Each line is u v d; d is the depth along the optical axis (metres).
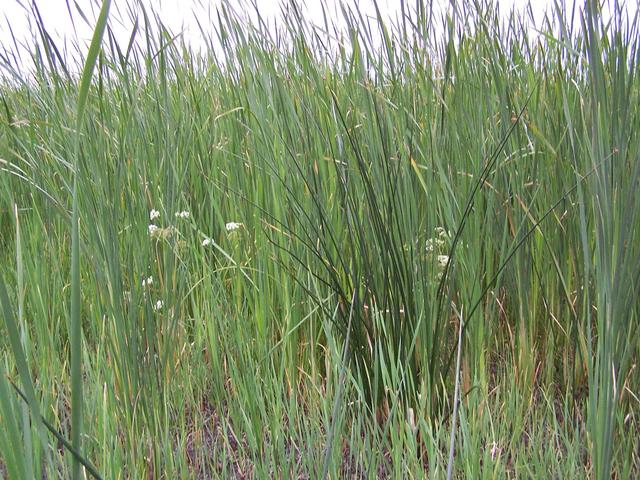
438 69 2.30
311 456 1.59
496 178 2.12
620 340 1.50
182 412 1.89
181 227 2.35
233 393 2.18
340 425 1.65
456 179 2.18
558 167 2.21
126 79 1.95
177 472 1.68
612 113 1.44
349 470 1.73
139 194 1.93
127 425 1.65
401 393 1.84
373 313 1.94
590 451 1.54
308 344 2.24
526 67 2.40
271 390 1.90
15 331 0.84
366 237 2.07
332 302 2.09
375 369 1.72
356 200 2.13
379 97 1.97
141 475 1.65
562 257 2.21
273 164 2.22
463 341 2.01
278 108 2.33
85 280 2.31
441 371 1.95
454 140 2.23
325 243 2.13
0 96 2.74
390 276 1.95
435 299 1.86
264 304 2.16
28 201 2.81
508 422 1.82
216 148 2.55
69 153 1.99
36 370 2.12
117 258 1.67
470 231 2.03
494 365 2.30
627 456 1.56
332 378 1.99
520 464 1.63
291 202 2.20
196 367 2.23
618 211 1.35
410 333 1.91
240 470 1.79
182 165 2.07
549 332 2.24
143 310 1.79
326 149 2.33
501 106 2.20
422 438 1.65
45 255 2.30
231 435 2.02
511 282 2.23
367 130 2.05
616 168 1.50
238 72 2.66
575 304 2.19
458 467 1.66
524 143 2.30
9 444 1.10
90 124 1.83
